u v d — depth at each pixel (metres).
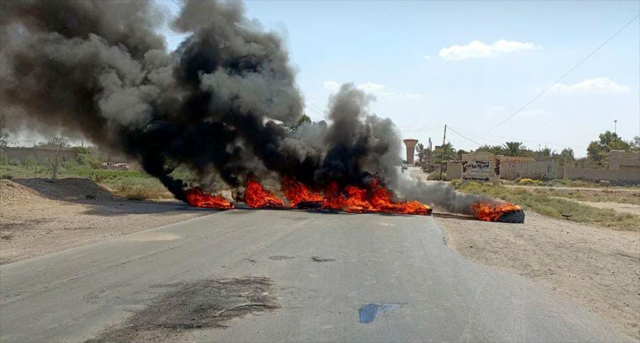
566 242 18.30
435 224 20.86
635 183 76.75
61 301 8.29
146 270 10.61
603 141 115.88
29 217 19.88
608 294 10.02
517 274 11.48
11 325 7.12
